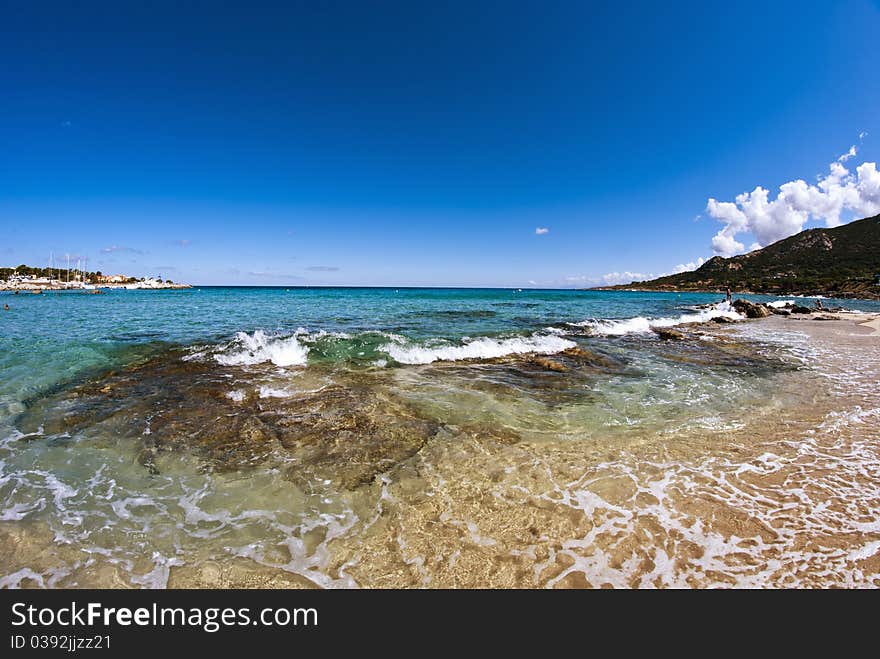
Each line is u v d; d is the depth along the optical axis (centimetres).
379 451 577
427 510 438
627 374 1074
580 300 5000
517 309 3275
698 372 1108
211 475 509
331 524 415
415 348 1288
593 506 446
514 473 518
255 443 600
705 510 438
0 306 3416
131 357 1135
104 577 344
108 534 394
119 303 3769
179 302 3912
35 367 1002
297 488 480
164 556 368
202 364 1079
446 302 4059
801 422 709
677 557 368
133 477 503
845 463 550
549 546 383
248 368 1060
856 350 1513
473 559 369
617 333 1923
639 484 493
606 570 354
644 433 653
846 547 379
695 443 616
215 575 348
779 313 3488
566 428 671
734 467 538
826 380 1026
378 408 755
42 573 346
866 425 695
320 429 652
